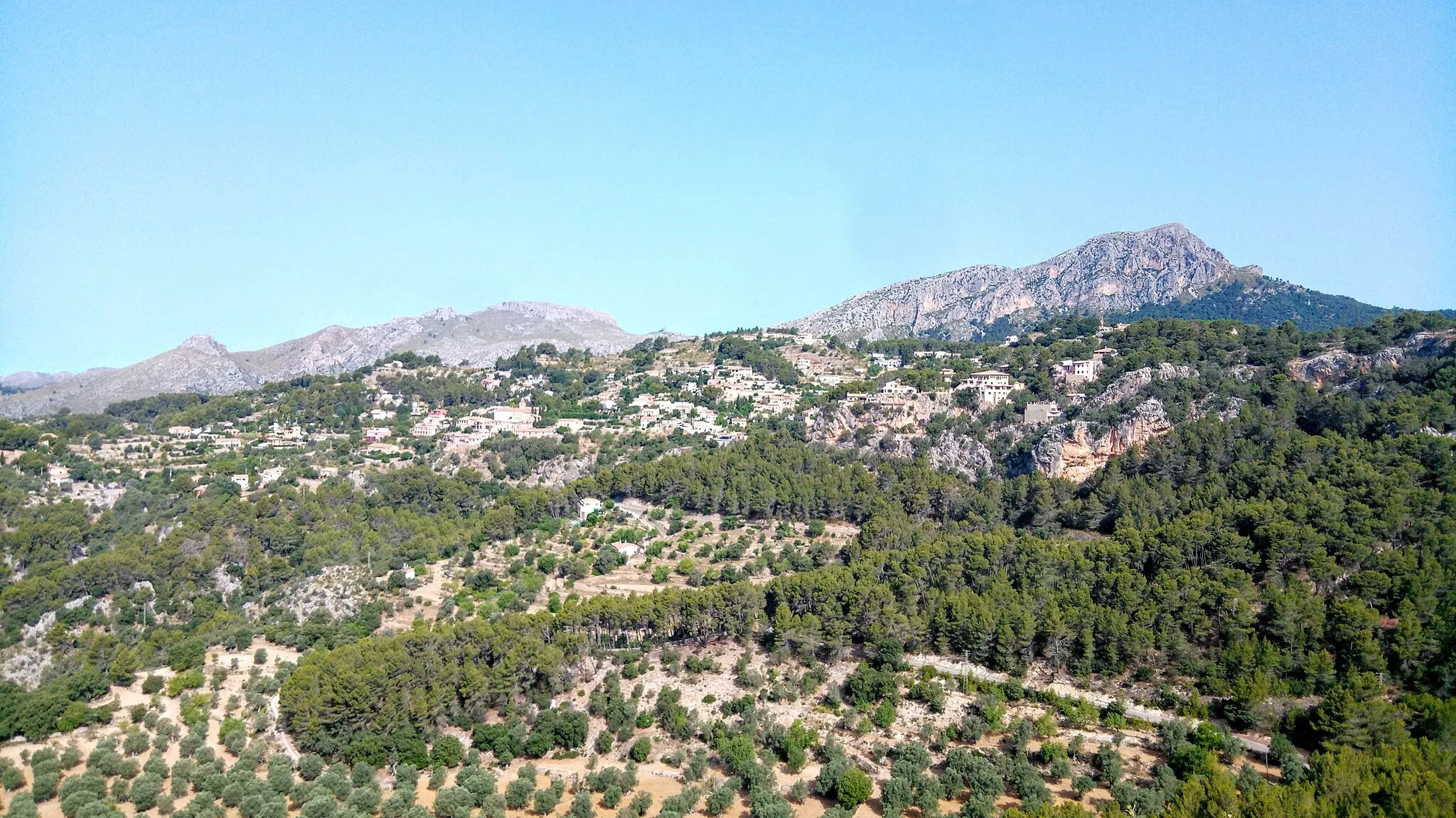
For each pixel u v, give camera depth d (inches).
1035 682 6963.6
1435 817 4286.4
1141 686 6791.3
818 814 5674.2
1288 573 7485.2
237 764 6309.1
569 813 5743.1
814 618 7529.5
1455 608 6441.9
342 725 6658.5
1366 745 5615.2
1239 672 6456.7
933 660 7352.4
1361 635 6358.3
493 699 7062.0
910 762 5920.3
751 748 6195.9
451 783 6240.2
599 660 7603.4
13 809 5580.7
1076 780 5610.2
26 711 6766.7
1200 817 4761.3
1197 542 7790.4
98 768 6195.9
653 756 6461.6
